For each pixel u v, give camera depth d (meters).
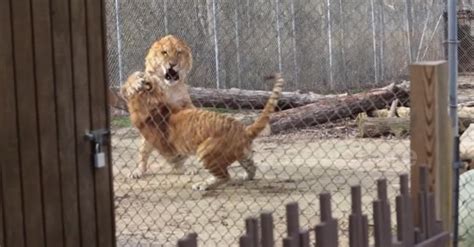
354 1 18.84
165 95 9.92
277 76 9.66
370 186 9.08
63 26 4.46
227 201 8.75
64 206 4.56
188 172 10.38
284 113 13.77
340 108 13.87
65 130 4.53
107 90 4.75
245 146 9.49
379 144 12.23
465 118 12.87
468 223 5.52
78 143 4.60
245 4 17.72
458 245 5.33
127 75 16.67
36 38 4.34
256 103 15.06
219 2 17.66
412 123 4.47
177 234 7.36
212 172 9.34
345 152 11.64
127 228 7.61
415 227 4.04
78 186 4.62
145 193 9.32
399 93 14.32
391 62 18.98
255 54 17.70
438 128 4.43
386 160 10.83
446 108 4.50
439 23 18.09
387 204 3.77
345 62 18.61
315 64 18.27
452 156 4.71
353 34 18.84
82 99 4.60
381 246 3.72
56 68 4.45
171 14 17.36
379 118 12.96
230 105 15.05
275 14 17.75
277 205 8.42
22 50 4.30
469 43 20.03
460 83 18.77
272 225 3.22
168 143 9.84
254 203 8.58
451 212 4.63
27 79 4.34
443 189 4.51
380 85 18.69
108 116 4.78
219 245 6.92
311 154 11.47
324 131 13.45
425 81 4.40
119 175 10.38
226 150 9.32
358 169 10.23
